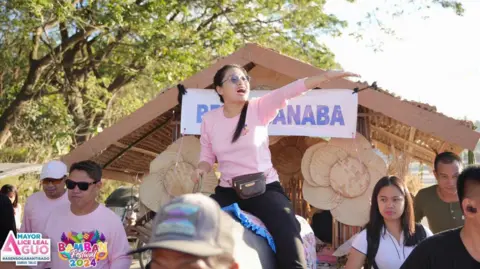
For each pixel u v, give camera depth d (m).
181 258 2.05
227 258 2.17
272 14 20.11
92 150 6.16
